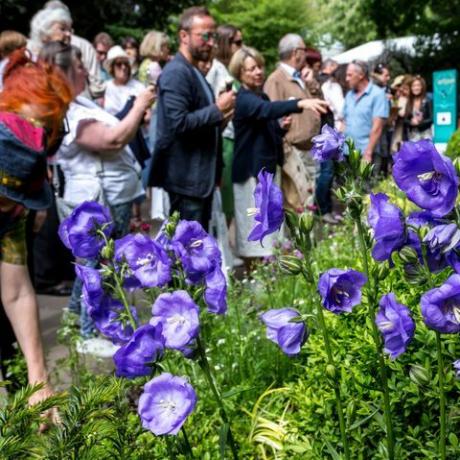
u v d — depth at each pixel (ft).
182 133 15.98
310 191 21.53
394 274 9.38
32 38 18.08
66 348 16.78
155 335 5.64
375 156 33.91
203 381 10.63
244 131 19.49
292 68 22.24
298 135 21.13
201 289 6.24
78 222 6.86
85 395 6.19
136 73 31.04
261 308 14.51
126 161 16.35
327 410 8.30
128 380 6.79
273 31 103.60
